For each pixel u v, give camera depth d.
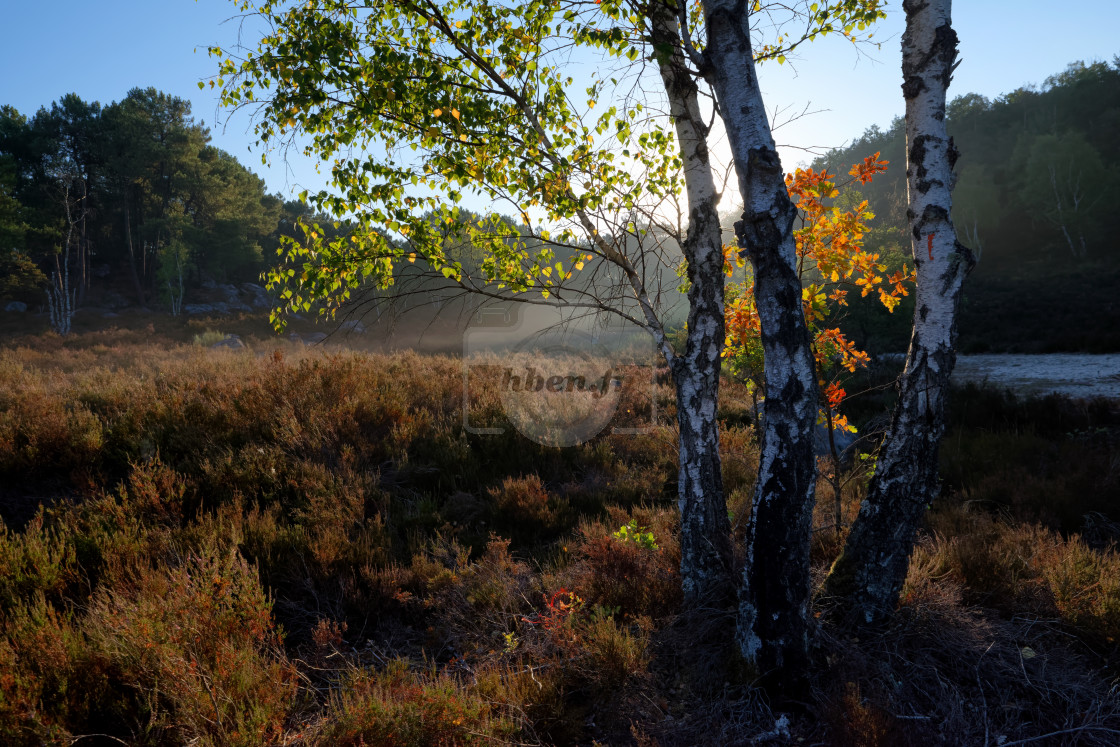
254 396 7.74
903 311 21.03
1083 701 3.07
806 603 3.11
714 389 4.03
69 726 2.49
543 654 3.59
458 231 4.29
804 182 4.51
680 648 3.62
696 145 3.98
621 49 4.04
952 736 2.78
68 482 5.55
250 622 3.34
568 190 4.00
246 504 5.43
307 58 3.90
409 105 4.14
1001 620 3.78
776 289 3.10
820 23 4.71
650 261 4.68
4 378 9.92
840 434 8.18
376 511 5.82
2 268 39.47
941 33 3.40
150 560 4.05
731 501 5.85
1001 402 11.52
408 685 3.10
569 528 5.88
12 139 46.56
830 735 2.76
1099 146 77.19
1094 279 40.03
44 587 3.49
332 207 4.15
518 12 4.23
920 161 3.49
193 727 2.51
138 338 29.88
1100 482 6.57
